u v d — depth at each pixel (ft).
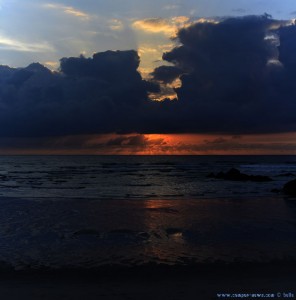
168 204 74.54
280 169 266.16
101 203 76.07
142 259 35.32
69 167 299.99
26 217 58.54
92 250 38.58
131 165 348.79
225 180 156.04
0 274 30.76
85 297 25.61
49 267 32.73
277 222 54.39
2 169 262.06
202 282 28.78
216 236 45.24
